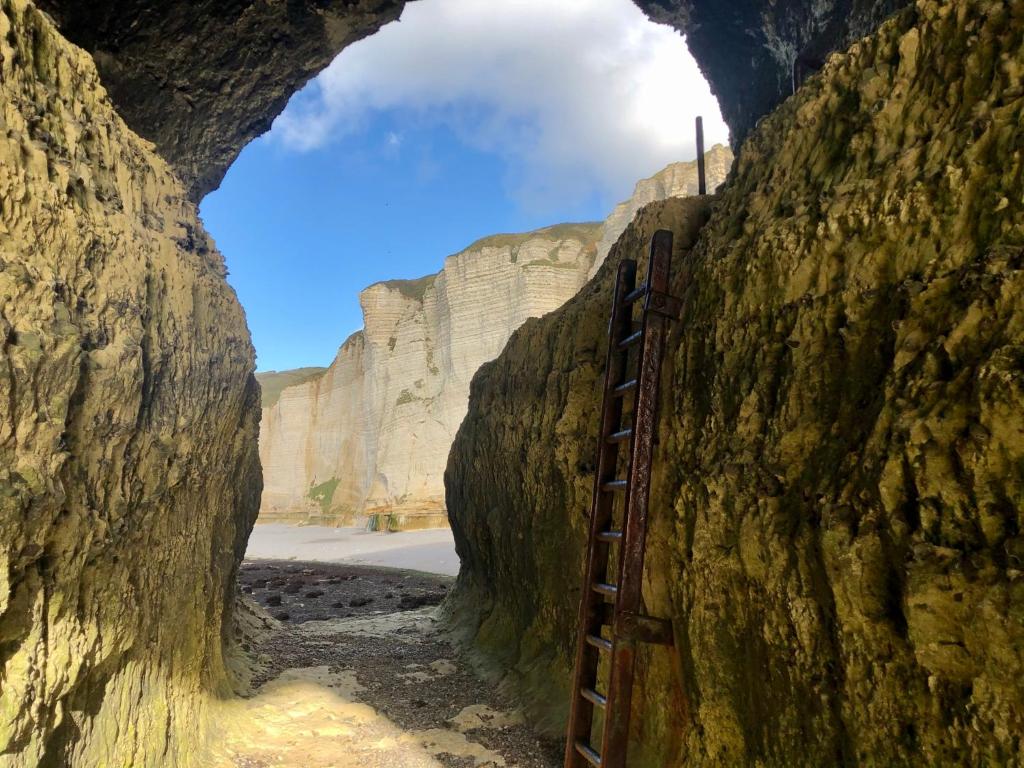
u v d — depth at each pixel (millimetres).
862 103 4047
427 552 31641
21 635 3104
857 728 2998
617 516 5645
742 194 5340
